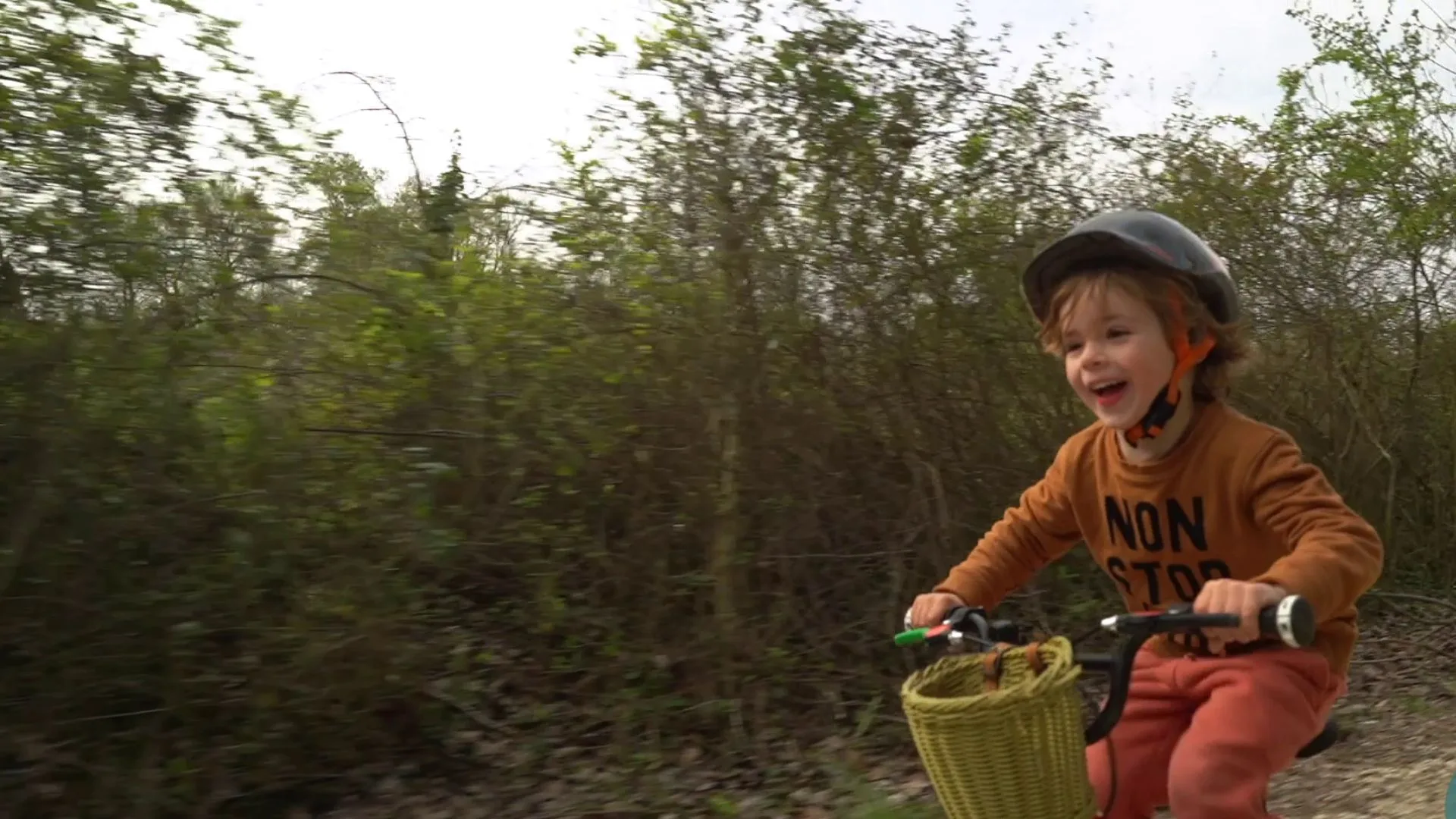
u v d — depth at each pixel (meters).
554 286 6.26
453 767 5.33
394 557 5.21
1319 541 2.17
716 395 6.35
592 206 6.34
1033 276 2.48
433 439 5.83
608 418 6.25
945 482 6.97
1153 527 2.46
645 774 5.38
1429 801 4.83
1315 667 2.27
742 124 6.56
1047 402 7.35
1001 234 7.12
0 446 4.33
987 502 7.07
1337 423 9.20
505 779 5.26
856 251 6.76
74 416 4.46
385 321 5.48
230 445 4.91
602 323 6.26
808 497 6.60
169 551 4.71
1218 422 2.40
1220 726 2.18
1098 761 2.31
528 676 5.98
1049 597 7.26
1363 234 9.34
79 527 4.49
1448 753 5.67
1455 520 9.57
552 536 6.17
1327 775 5.45
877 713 6.11
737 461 6.30
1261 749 2.14
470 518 5.97
